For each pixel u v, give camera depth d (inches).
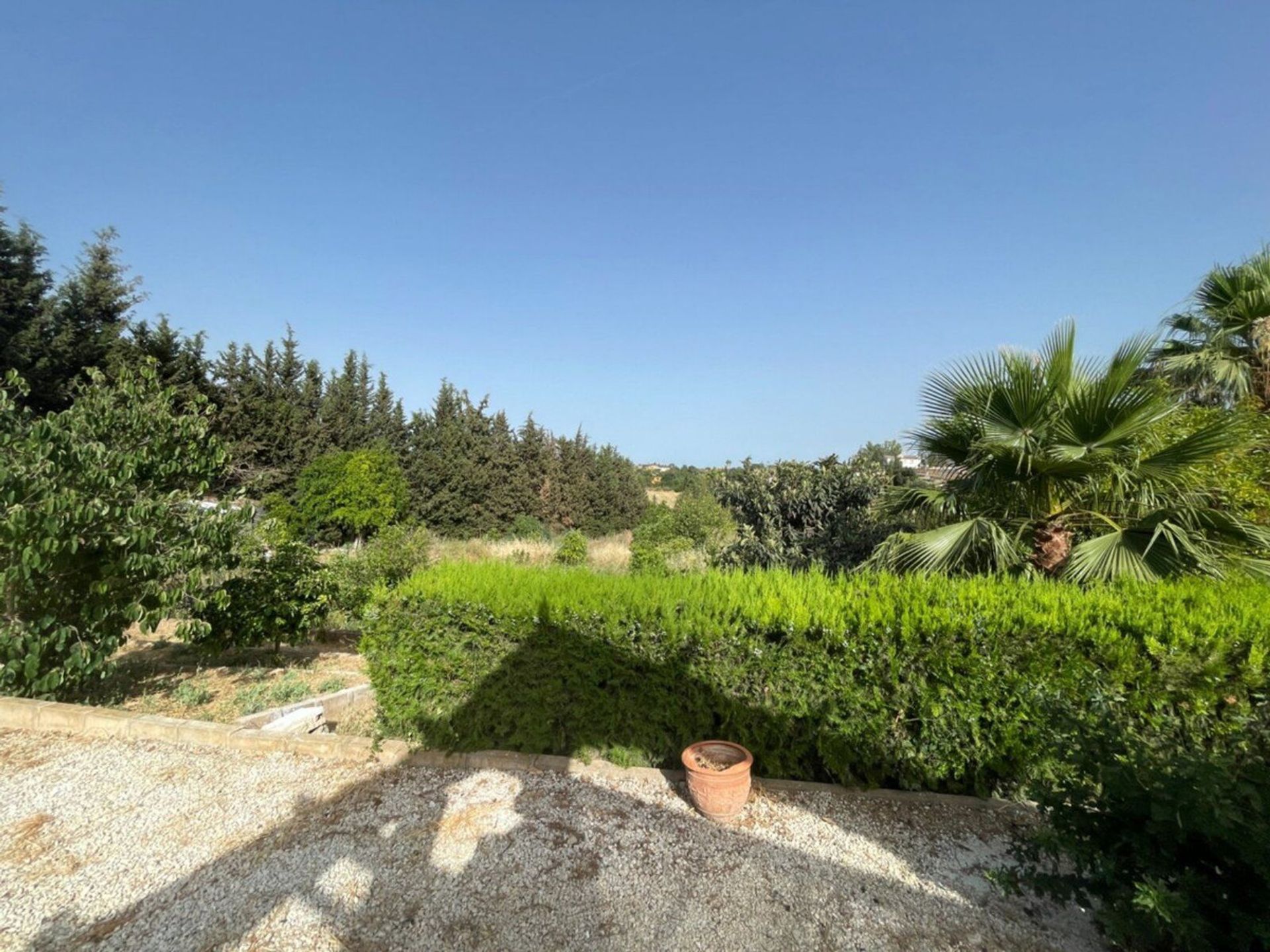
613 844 124.6
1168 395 229.5
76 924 100.9
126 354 752.3
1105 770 94.0
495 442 1305.4
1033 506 230.2
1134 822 95.0
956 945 99.3
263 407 981.2
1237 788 82.8
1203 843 89.7
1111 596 152.8
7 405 192.9
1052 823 104.8
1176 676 131.7
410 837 126.3
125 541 194.7
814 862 120.3
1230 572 187.3
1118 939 91.0
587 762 155.3
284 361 1135.6
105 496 197.8
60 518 178.5
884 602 150.9
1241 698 129.8
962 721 139.6
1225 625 133.6
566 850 122.6
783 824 132.6
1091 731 102.7
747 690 149.4
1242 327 343.3
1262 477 245.4
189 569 218.2
